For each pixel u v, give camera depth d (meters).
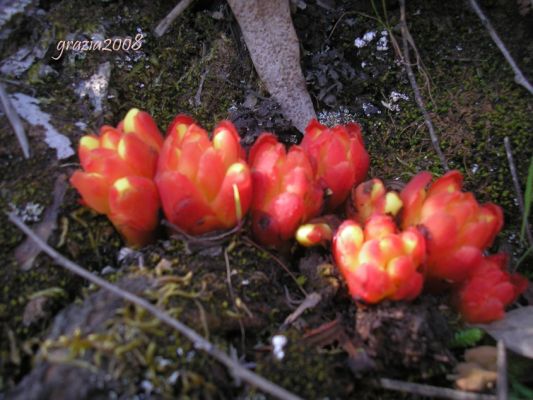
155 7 0.21
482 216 0.15
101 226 0.16
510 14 0.21
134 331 0.13
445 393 0.14
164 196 0.14
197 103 0.20
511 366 0.15
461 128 0.20
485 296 0.15
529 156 0.19
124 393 0.12
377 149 0.20
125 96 0.19
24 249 0.15
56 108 0.18
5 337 0.14
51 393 0.12
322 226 0.15
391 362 0.14
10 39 0.19
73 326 0.13
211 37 0.21
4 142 0.16
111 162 0.14
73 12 0.20
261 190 0.15
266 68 0.20
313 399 0.13
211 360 0.13
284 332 0.14
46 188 0.16
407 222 0.15
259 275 0.15
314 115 0.20
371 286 0.14
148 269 0.15
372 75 0.21
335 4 0.21
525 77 0.20
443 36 0.21
